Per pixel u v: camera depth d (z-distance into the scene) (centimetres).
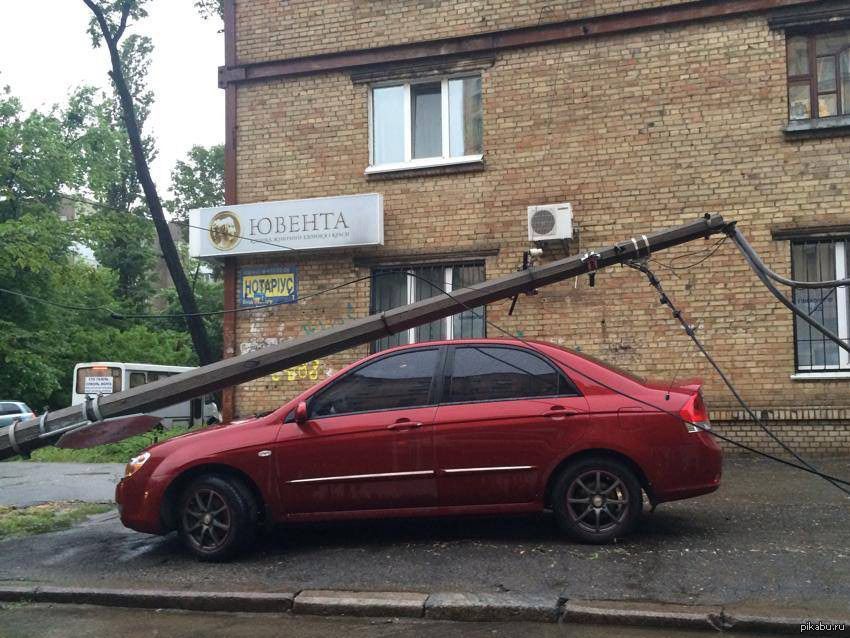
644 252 670
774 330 986
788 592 484
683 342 1015
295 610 499
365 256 1138
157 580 558
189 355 3978
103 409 669
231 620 493
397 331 675
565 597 484
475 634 453
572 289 1056
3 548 668
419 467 592
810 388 970
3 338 2625
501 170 1097
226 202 1203
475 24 1118
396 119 1166
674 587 496
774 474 877
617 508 585
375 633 461
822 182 987
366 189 1151
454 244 1109
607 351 1039
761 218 1001
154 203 1487
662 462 576
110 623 494
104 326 3600
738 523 652
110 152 2817
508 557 567
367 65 1160
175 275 1481
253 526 602
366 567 562
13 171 2636
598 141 1063
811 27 1009
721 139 1020
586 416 584
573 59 1078
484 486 589
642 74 1052
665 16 1040
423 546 607
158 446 629
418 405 608
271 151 1191
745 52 1018
